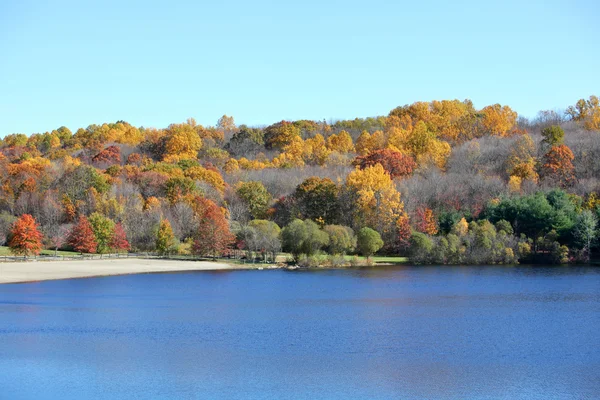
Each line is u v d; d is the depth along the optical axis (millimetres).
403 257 144625
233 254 140375
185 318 72812
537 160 182500
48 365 52250
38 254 136125
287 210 157500
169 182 164250
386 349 58469
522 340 62344
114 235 138250
